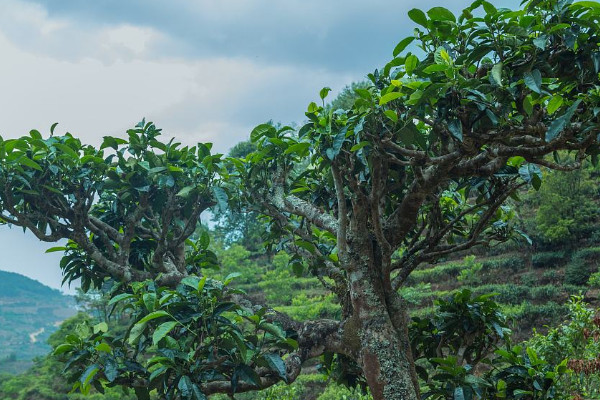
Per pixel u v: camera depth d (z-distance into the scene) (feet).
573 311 35.27
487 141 16.49
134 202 25.00
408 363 19.13
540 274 75.46
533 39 14.87
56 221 23.94
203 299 18.80
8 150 21.85
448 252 22.02
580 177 80.38
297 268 25.21
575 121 17.04
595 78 15.76
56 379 78.59
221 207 22.91
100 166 23.70
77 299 90.43
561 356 32.24
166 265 24.95
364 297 19.40
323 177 23.36
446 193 24.43
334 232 21.01
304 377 64.34
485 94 15.84
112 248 24.63
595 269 70.64
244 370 18.93
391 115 16.48
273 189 23.09
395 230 20.53
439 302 22.35
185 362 18.47
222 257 110.63
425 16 16.19
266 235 26.84
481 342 22.40
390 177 21.04
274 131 22.06
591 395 31.42
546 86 16.29
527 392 20.62
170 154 24.44
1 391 79.61
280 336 19.36
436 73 15.72
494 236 23.58
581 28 15.56
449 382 20.03
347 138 18.76
